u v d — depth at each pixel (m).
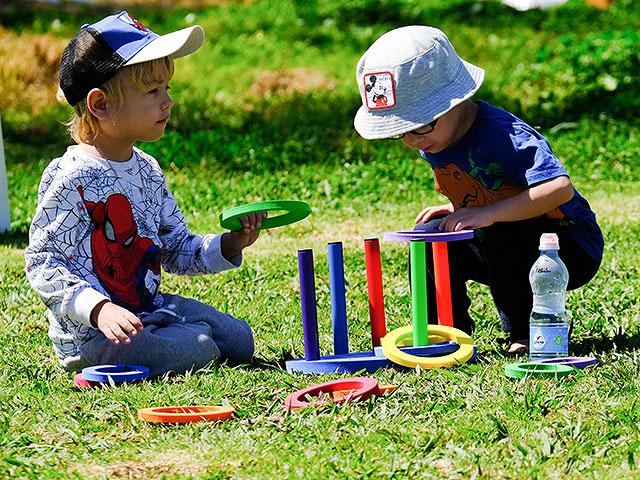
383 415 10.04
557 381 11.21
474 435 9.34
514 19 60.72
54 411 10.72
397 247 23.50
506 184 13.09
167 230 14.03
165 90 13.05
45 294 12.21
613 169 35.59
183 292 18.94
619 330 14.39
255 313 16.72
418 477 8.36
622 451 8.76
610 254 21.19
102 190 12.75
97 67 12.48
